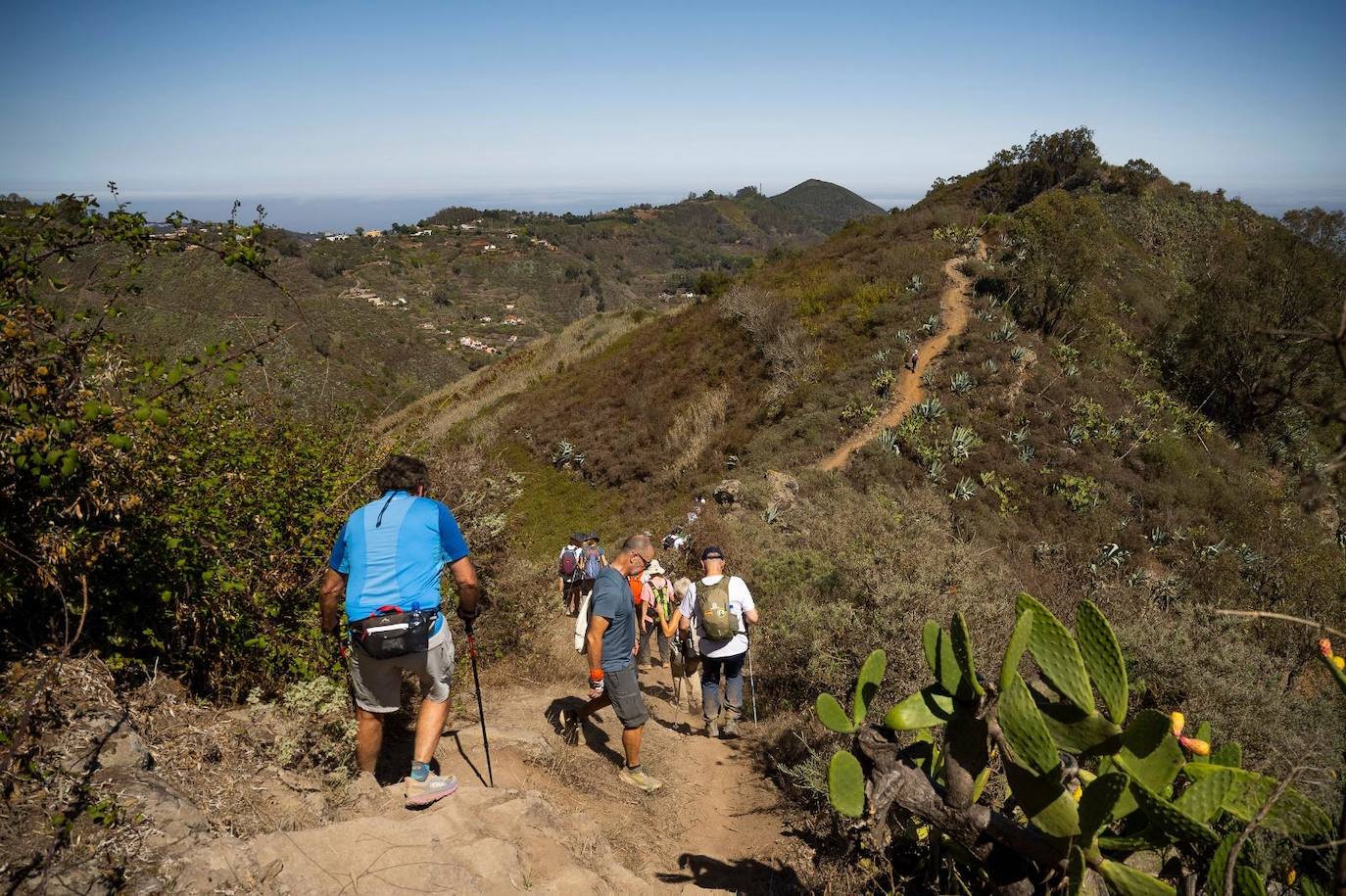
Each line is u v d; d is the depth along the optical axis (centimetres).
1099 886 230
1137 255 5225
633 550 517
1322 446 2778
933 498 1698
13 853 235
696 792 537
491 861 310
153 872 249
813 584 828
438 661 354
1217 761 236
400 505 353
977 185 6231
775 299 3525
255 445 525
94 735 296
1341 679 196
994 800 339
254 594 422
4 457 300
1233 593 1378
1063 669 210
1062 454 2423
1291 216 3225
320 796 334
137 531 368
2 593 308
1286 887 241
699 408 2969
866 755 260
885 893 310
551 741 535
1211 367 3247
